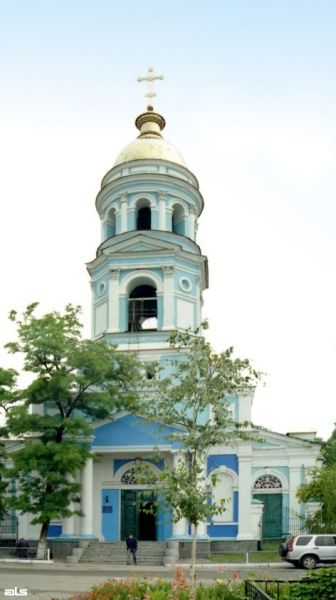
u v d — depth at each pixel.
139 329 39.78
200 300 40.75
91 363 32.62
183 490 17.50
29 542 37.03
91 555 32.28
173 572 27.06
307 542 29.59
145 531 35.66
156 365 22.80
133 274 39.12
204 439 18.95
